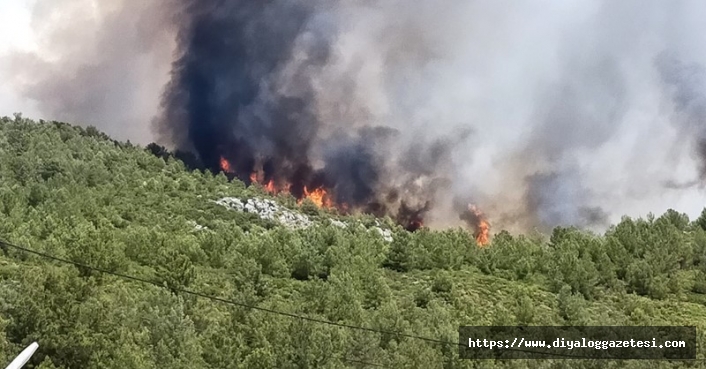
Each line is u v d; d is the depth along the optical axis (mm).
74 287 45125
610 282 85062
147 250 72000
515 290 80250
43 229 75188
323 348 46750
